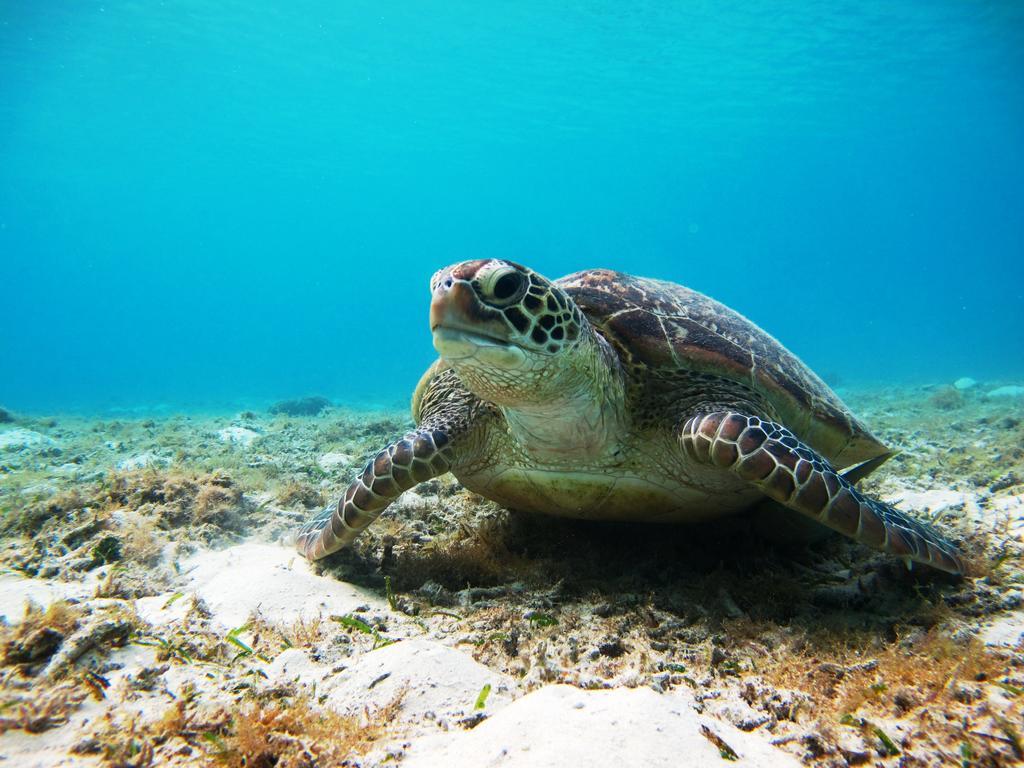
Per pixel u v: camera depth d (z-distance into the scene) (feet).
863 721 1.62
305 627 2.04
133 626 1.81
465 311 2.02
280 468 4.41
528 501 2.68
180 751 1.45
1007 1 18.51
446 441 2.49
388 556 2.57
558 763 1.40
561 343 2.15
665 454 2.48
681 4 19.84
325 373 44.60
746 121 35.19
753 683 1.75
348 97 30.35
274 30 22.43
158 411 14.37
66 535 2.55
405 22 22.21
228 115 31.12
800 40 22.38
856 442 2.94
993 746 1.52
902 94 30.22
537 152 45.37
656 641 2.05
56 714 1.49
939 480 3.89
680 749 1.46
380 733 1.57
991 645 1.90
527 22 22.00
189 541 2.67
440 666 1.79
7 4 17.47
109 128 30.58
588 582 2.44
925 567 2.28
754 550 2.65
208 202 58.23
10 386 34.65
